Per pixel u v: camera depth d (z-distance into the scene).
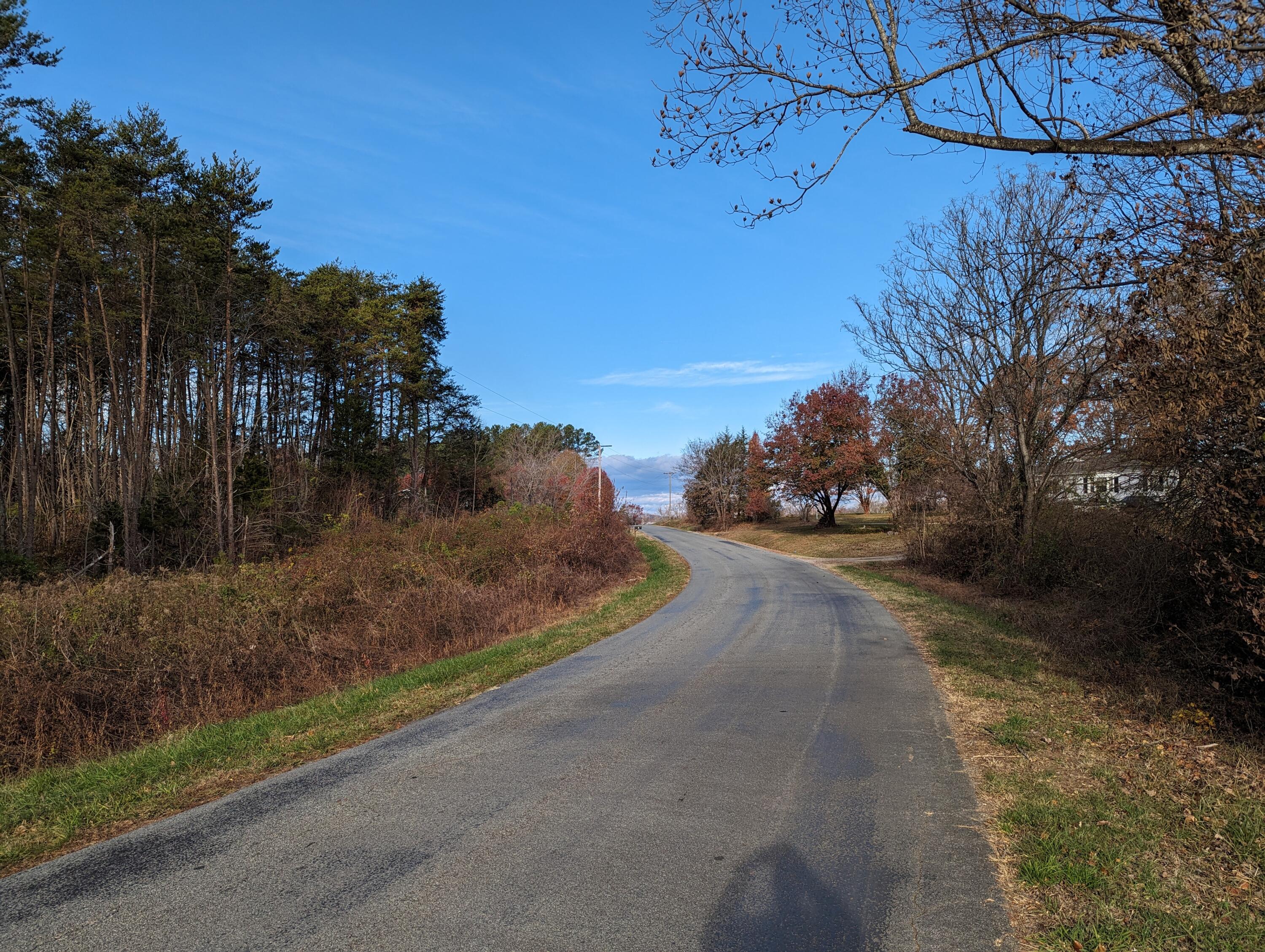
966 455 21.89
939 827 4.33
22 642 9.84
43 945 3.30
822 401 49.09
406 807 4.92
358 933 3.30
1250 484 5.77
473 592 16.02
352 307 46.62
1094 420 15.91
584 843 4.24
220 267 30.19
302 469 38.09
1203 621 6.97
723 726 6.79
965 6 4.86
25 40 26.00
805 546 43.66
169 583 14.04
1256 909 3.26
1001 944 3.07
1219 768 5.14
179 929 3.40
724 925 3.29
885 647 11.02
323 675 11.76
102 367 36.16
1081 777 5.07
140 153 29.80
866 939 3.14
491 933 3.27
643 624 14.70
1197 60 4.54
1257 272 5.53
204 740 7.05
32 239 27.09
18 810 5.34
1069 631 11.20
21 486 30.17
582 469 65.12
